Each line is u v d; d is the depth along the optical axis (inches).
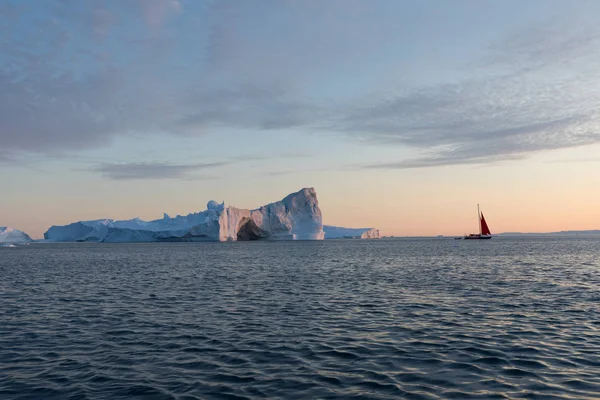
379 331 609.9
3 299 936.9
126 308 814.5
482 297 903.1
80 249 4431.6
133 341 568.1
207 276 1418.6
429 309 772.0
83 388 399.9
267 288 1089.4
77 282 1273.4
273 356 495.5
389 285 1125.1
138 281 1285.7
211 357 494.0
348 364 463.8
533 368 443.2
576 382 402.0
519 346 524.4
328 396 375.2
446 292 982.4
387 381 410.3
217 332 614.5
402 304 827.4
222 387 399.5
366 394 378.6
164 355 503.8
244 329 631.8
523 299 871.7
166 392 388.2
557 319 677.9
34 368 459.2
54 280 1337.4
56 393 388.2
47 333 615.2
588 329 610.9
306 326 647.8
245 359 485.4
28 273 1599.4
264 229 5900.6
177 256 2746.1
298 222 6107.3
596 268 1619.1
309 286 1122.0
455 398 368.5
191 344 550.9
